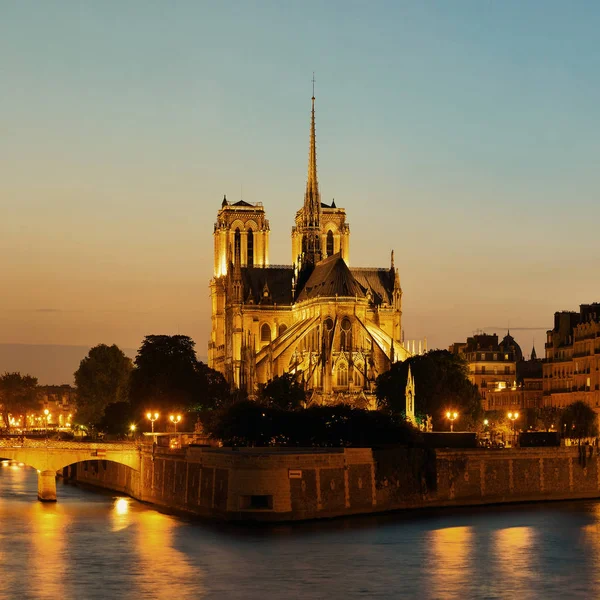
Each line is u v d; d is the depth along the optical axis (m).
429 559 182.38
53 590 163.62
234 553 186.75
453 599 158.12
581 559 183.38
